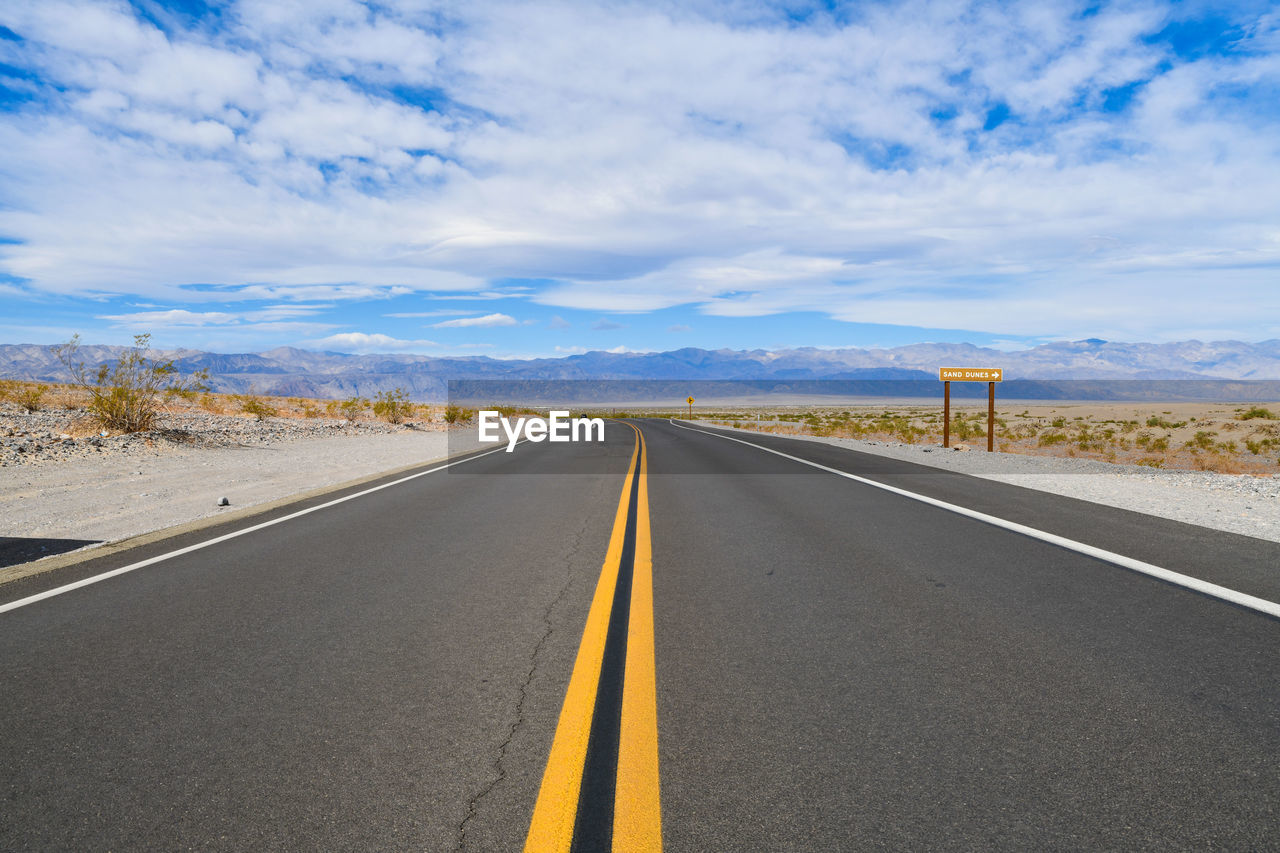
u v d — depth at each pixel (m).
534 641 3.95
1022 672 3.39
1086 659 3.55
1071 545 6.36
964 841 2.07
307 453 18.05
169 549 6.57
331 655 3.73
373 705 3.09
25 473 12.16
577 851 2.03
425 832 2.15
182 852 2.06
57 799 2.36
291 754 2.64
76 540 7.14
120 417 17.92
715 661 3.60
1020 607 4.49
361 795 2.36
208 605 4.69
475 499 10.10
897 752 2.61
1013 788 2.35
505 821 2.20
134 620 4.35
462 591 5.05
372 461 16.50
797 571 5.59
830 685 3.26
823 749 2.64
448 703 3.11
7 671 3.51
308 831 2.16
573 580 5.37
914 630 4.06
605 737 2.77
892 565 5.73
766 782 2.41
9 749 2.70
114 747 2.71
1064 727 2.80
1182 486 10.86
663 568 5.75
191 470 13.46
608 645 3.87
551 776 2.47
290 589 5.11
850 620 4.27
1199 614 4.27
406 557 6.22
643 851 2.03
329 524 7.95
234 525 7.91
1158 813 2.20
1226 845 2.04
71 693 3.23
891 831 2.12
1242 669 3.39
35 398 22.02
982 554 6.07
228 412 29.98
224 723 2.91
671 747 2.68
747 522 7.96
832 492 10.52
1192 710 2.94
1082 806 2.24
